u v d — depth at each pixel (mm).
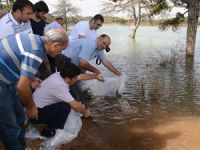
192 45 15727
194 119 6352
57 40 3713
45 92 4926
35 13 7004
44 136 4953
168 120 6273
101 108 6820
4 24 5309
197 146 5207
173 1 17406
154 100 7496
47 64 5172
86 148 5000
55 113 4918
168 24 17984
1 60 3682
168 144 5258
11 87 3844
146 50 18047
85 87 7234
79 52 6730
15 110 4172
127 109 6809
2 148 4590
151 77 10055
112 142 5266
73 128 4969
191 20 15898
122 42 24250
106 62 7500
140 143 5266
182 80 9664
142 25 57281
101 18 7730
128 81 9375
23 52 3641
